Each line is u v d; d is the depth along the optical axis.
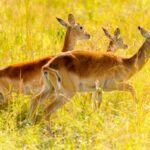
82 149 20.45
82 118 22.80
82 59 23.52
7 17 32.56
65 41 27.30
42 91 23.44
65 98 23.12
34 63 24.28
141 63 24.59
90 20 35.38
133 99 23.73
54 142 21.08
